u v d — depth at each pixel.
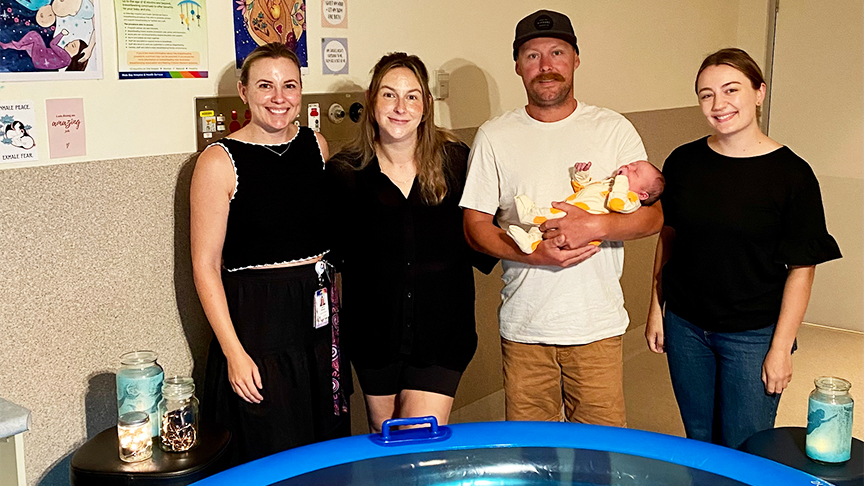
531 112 2.37
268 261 2.14
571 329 2.31
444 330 2.29
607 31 3.79
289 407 2.20
